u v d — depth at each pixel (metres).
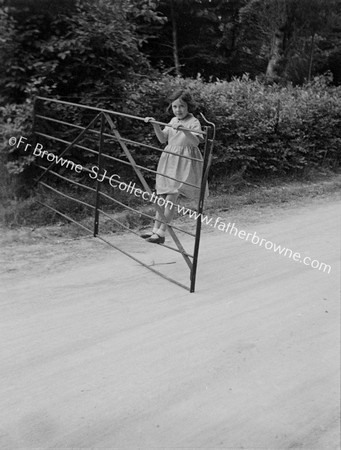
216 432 3.10
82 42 7.68
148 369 3.74
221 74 20.98
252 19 19.95
